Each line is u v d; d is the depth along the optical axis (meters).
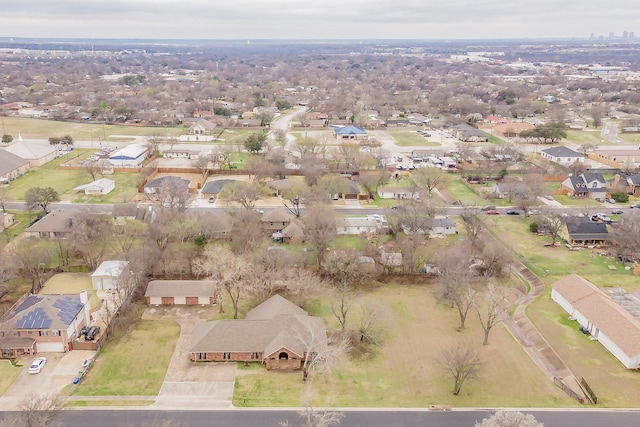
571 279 102.19
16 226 129.75
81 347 82.88
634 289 105.19
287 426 65.25
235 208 141.00
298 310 91.31
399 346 86.38
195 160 192.12
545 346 86.38
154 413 69.06
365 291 103.94
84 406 69.81
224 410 70.12
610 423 68.88
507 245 125.94
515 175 181.50
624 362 81.25
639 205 156.38
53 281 103.81
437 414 70.50
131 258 103.56
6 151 176.75
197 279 105.00
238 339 81.94
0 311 90.56
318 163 178.00
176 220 115.94
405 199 156.25
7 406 69.12
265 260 104.56
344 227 129.88
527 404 72.75
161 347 84.25
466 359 75.69
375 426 67.75
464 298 96.12
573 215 137.38
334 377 78.00
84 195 155.50
